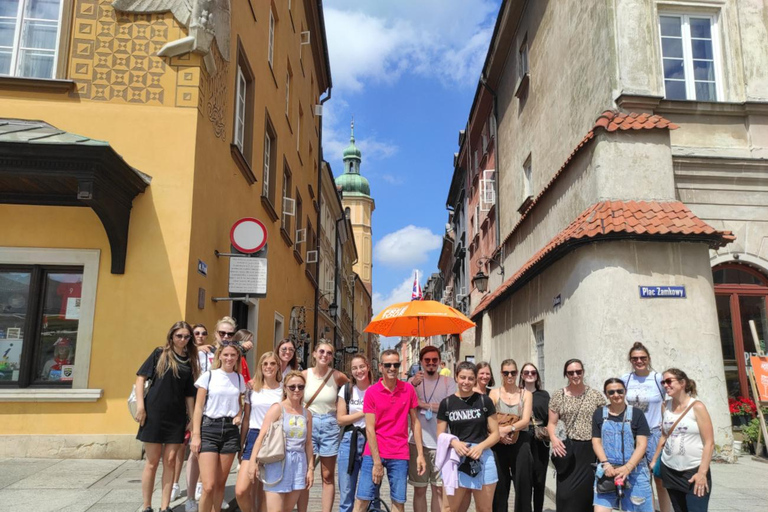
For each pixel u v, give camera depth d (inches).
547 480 323.0
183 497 245.6
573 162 434.3
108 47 347.6
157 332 322.0
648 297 353.1
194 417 213.0
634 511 200.2
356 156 3257.9
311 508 280.2
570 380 223.0
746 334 410.3
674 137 411.5
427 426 238.4
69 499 233.6
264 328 538.6
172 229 333.4
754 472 317.7
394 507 219.0
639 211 366.0
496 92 809.5
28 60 344.8
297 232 776.3
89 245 327.3
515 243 647.8
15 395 308.5
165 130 343.3
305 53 851.4
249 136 484.7
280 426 203.2
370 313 3061.0
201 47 350.3
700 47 427.5
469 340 1005.2
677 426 208.2
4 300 323.6
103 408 313.9
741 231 409.4
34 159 282.4
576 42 469.7
